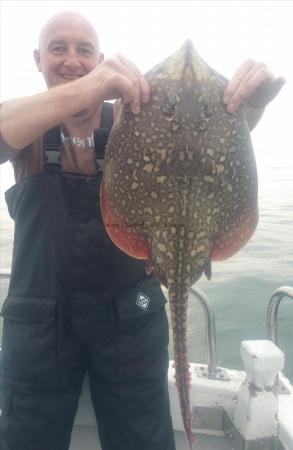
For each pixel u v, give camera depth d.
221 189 0.77
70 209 0.97
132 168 0.78
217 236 0.80
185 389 0.70
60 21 1.00
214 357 1.30
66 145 1.00
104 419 1.07
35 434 1.00
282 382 1.27
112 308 1.00
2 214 6.62
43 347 0.98
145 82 0.75
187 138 0.74
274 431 1.12
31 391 1.00
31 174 1.01
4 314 1.02
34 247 0.99
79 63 0.99
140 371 1.03
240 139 0.77
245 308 3.53
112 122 1.01
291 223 6.11
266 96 0.82
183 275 0.75
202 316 3.28
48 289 0.99
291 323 3.35
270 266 4.42
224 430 1.26
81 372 1.06
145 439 1.04
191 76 0.73
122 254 0.99
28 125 0.81
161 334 1.05
